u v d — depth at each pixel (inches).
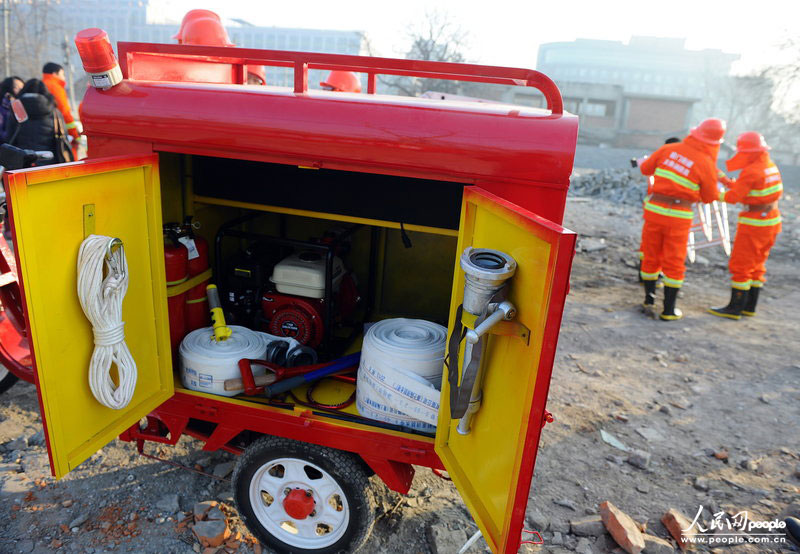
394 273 148.0
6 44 1261.1
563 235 57.4
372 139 84.7
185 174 118.5
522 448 66.4
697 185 235.6
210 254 131.3
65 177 75.5
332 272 120.6
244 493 104.4
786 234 434.6
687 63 3442.4
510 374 72.1
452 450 90.7
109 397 86.2
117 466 126.9
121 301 86.0
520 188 81.9
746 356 218.8
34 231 72.3
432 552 109.8
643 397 181.8
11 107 237.6
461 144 82.4
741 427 166.6
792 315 273.0
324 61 89.8
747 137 242.8
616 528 115.6
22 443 133.1
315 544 103.3
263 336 116.8
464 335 75.8
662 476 141.0
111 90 94.0
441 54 1218.6
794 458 151.6
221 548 107.3
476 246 83.0
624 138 1924.2
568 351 215.2
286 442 99.0
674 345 226.2
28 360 130.3
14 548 103.7
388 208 107.7
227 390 103.0
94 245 80.3
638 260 348.2
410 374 95.1
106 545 105.7
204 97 90.7
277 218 146.9
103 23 3344.0
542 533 118.3
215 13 139.1
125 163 87.3
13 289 129.0
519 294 69.4
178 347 112.3
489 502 77.1
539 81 86.5
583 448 150.7
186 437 138.9
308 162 88.5
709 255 370.6
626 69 3538.4
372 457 96.3
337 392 111.5
